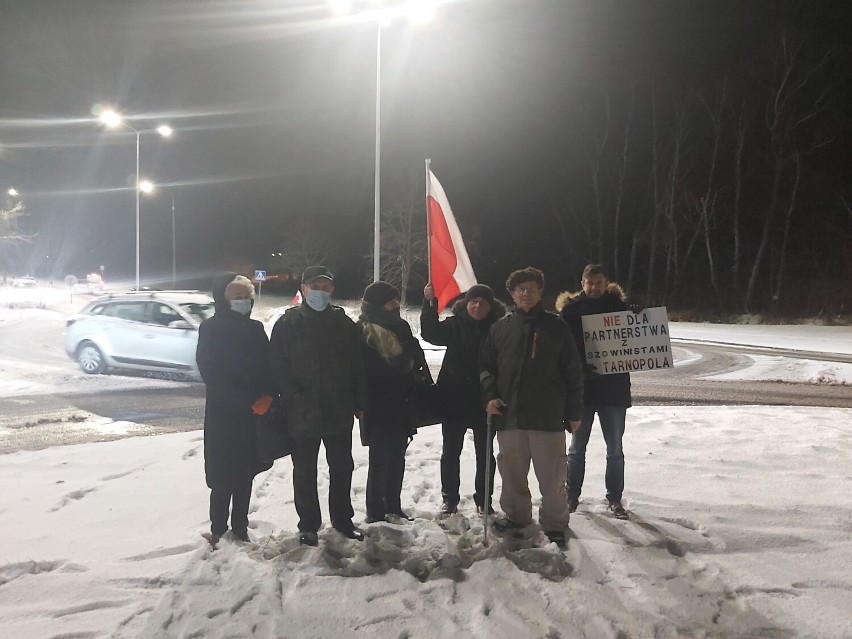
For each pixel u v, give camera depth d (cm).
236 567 407
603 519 506
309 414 442
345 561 420
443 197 642
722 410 1017
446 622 354
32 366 1542
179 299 1408
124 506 552
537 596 383
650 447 746
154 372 1410
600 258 4706
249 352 447
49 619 358
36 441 863
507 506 484
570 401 461
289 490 598
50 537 480
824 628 353
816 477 621
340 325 458
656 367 505
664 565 427
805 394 1339
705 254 4703
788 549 455
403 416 506
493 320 532
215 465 444
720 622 361
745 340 2708
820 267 4172
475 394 519
